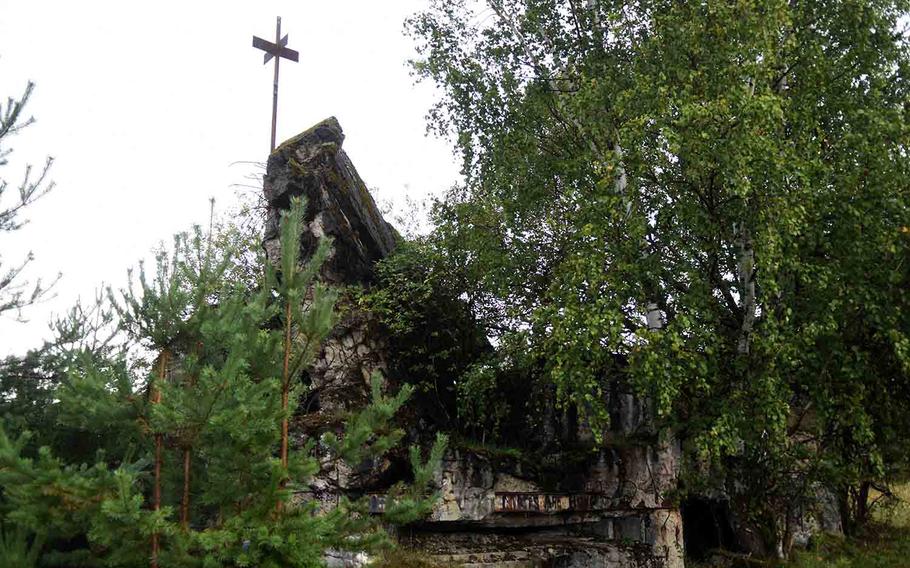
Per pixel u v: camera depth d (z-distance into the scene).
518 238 15.09
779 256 12.03
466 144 15.00
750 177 11.96
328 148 14.91
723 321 14.03
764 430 12.99
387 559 11.50
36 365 9.35
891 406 13.52
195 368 7.66
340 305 13.88
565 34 15.31
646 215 13.36
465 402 13.83
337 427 12.22
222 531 6.92
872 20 13.34
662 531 13.88
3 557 7.12
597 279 11.90
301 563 7.07
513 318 14.89
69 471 6.84
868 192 12.73
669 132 11.62
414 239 16.33
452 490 12.95
